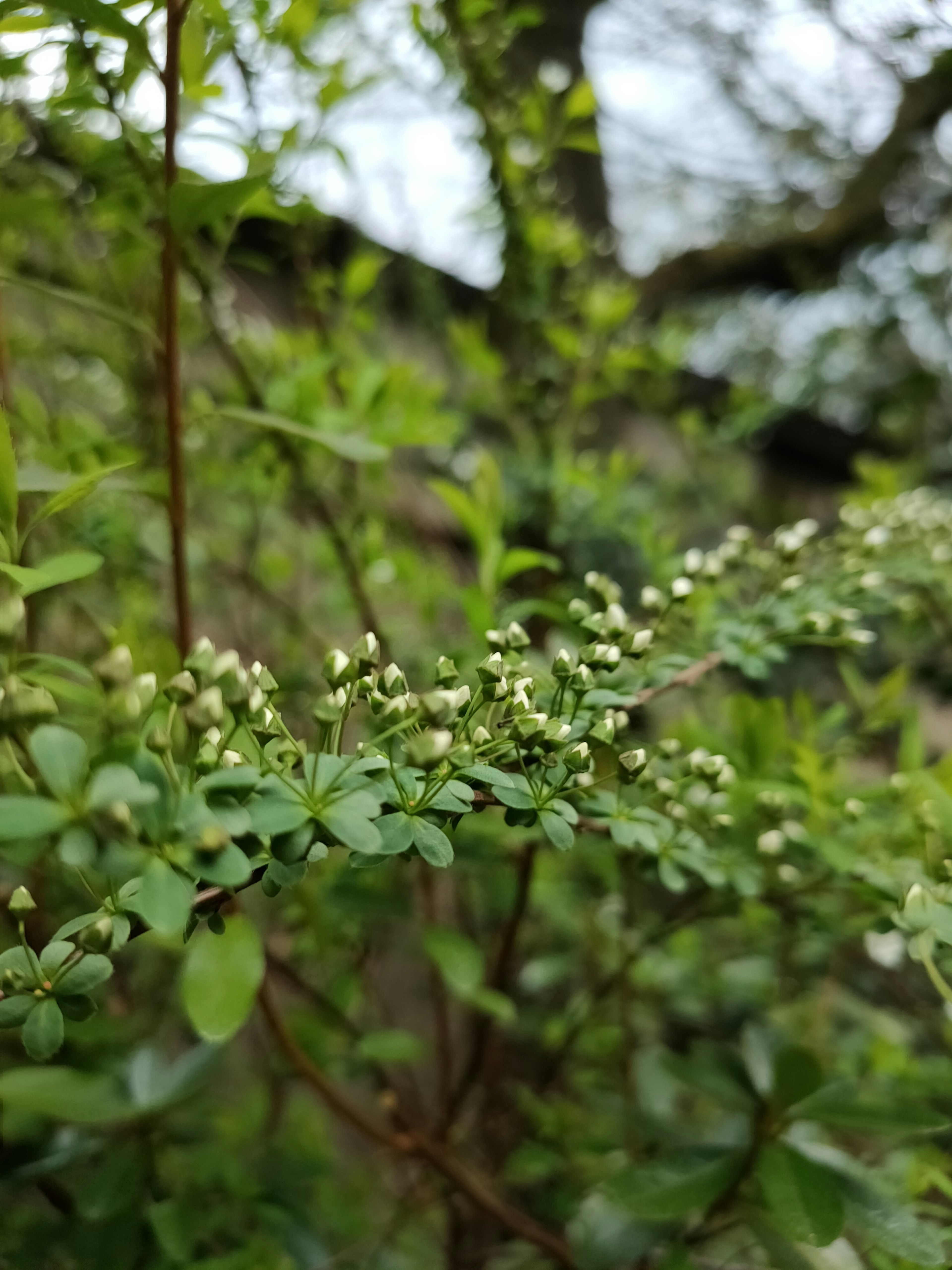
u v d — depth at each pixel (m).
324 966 0.44
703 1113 0.46
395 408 0.40
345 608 0.46
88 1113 0.29
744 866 0.27
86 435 0.35
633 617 0.52
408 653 0.42
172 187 0.21
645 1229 0.28
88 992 0.16
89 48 0.25
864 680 0.54
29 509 0.31
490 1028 0.39
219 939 0.19
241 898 0.37
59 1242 0.29
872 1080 0.36
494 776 0.17
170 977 0.41
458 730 0.19
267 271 0.34
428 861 0.16
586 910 0.47
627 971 0.40
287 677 0.35
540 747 0.19
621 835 0.21
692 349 0.72
